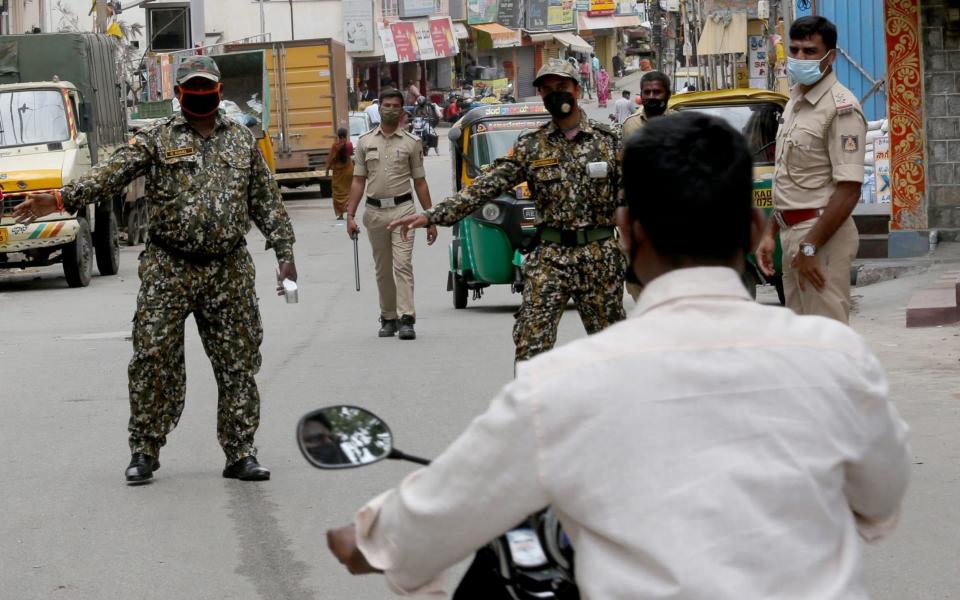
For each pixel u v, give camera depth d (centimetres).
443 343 1417
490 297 1944
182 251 814
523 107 1812
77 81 2522
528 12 8231
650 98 1133
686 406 258
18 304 2030
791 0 2248
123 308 1934
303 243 2856
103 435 1010
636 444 256
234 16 6725
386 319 1495
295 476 855
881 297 1578
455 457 269
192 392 1191
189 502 798
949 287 1484
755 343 265
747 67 3978
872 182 1981
